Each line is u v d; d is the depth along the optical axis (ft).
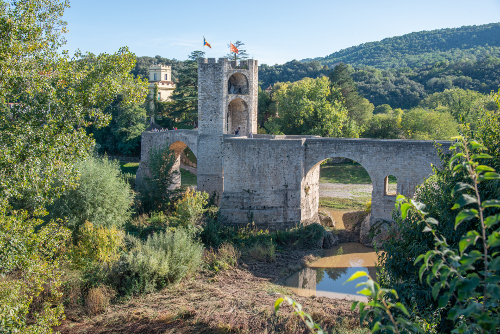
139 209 124.67
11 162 45.47
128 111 221.25
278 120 209.87
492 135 34.19
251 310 63.16
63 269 69.36
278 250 96.84
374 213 99.96
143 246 80.28
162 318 60.44
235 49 139.95
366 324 56.90
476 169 15.39
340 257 94.53
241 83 140.15
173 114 232.53
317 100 202.49
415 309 33.68
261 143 104.99
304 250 97.86
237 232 102.32
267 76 457.27
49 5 50.88
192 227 95.45
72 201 89.30
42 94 50.29
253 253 91.86
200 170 121.29
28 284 50.96
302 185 106.93
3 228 45.09
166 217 116.47
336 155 103.04
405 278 39.68
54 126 49.93
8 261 44.80
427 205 39.27
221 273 81.71
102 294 65.98
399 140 97.45
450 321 33.78
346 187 166.40
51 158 49.60
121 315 61.72
